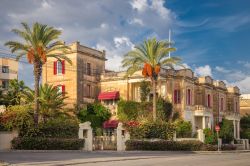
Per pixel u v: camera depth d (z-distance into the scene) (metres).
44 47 41.28
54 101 48.28
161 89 60.00
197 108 63.00
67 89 59.38
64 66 59.91
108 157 32.12
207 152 50.31
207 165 25.53
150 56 50.22
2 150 35.53
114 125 55.84
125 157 32.53
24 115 38.38
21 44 40.00
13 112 38.56
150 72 49.41
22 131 38.03
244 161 30.08
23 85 51.00
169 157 34.09
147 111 56.12
